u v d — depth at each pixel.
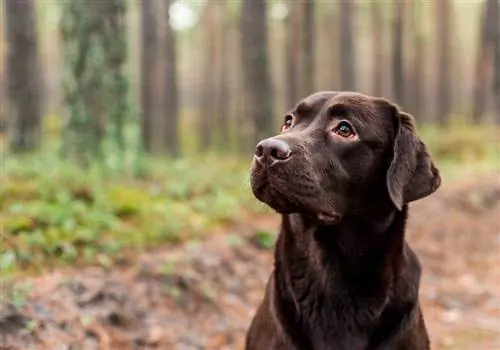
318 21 12.24
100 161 3.36
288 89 8.33
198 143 9.16
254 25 5.32
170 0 7.68
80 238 2.19
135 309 1.91
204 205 2.95
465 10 17.42
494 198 4.31
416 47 11.01
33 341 1.63
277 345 1.33
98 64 3.38
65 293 1.84
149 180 3.37
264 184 1.23
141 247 2.29
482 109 9.43
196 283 2.11
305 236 1.31
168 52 6.79
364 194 1.31
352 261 1.31
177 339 1.85
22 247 2.03
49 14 12.20
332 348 1.31
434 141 7.11
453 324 2.22
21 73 4.46
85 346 1.69
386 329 1.32
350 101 1.31
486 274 2.84
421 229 3.47
